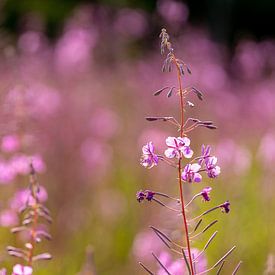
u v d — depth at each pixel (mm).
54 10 33312
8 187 8977
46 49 20859
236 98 20062
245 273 9633
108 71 19922
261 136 17188
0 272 5680
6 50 9938
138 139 14992
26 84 8789
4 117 8516
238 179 12617
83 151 13805
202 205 11234
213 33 34125
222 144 13703
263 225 11211
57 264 9938
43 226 7801
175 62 4590
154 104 16219
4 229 8398
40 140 12461
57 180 12852
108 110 16859
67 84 17797
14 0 31953
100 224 12078
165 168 12711
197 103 16453
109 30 20469
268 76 22703
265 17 38531
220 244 9938
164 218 7566
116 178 13703
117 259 11273
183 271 6094
